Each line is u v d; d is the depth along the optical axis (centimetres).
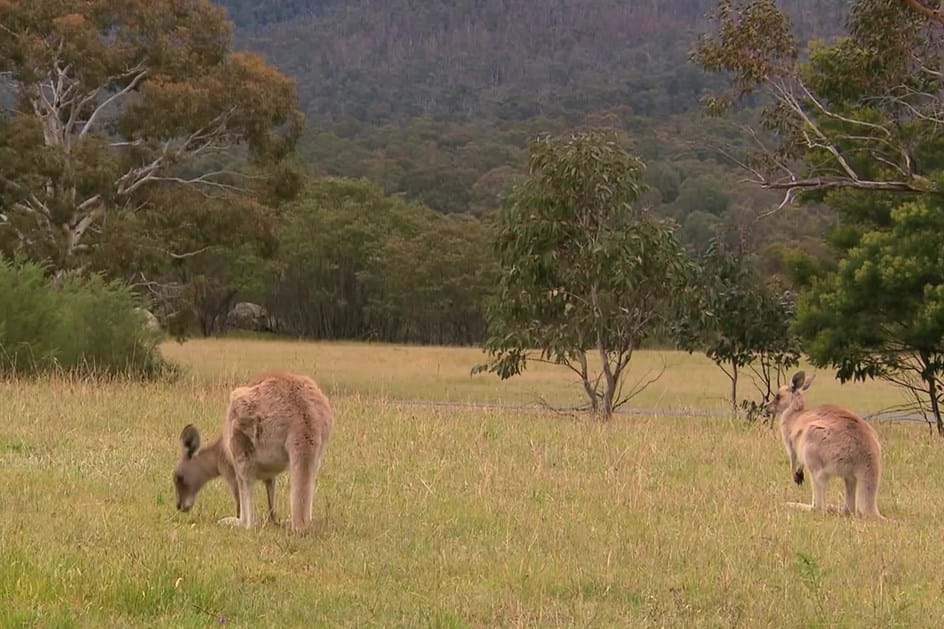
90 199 3219
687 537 971
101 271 3055
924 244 2150
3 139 3092
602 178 2127
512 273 2164
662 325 2212
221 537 902
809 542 973
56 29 3191
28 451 1264
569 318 2197
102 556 781
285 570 810
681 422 2045
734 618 738
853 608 770
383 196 7362
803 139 2359
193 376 2695
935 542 999
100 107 3362
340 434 1520
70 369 2378
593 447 1527
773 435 1778
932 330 2108
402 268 6669
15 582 691
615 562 873
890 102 2369
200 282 3650
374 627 673
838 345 2281
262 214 3391
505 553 890
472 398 3048
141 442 1363
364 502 1075
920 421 2638
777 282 2581
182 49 3378
